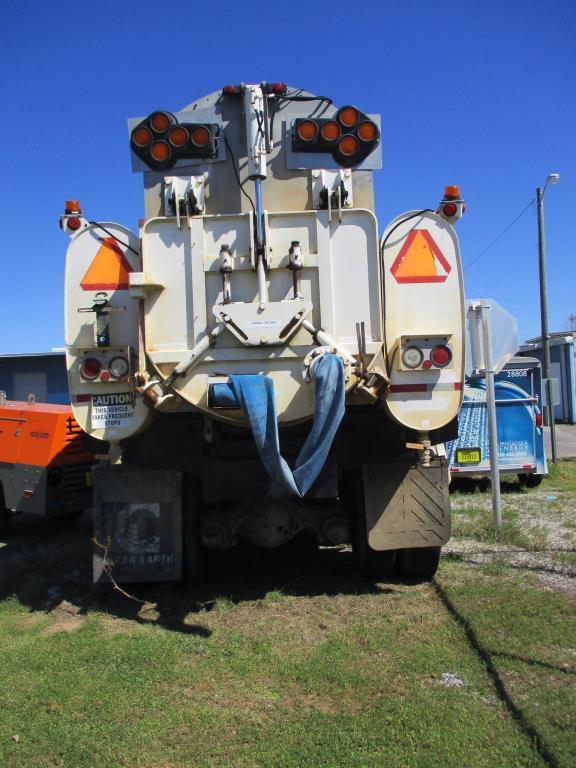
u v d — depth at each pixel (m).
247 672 3.85
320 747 3.04
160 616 4.84
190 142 4.80
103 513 5.11
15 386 26.28
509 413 10.35
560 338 28.44
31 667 3.99
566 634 4.17
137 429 4.67
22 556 6.95
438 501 5.03
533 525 7.50
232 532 5.06
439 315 4.56
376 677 3.70
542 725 3.13
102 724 3.32
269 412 4.02
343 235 4.48
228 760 2.99
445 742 3.04
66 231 4.76
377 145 4.87
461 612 4.57
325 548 6.65
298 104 5.01
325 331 4.43
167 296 4.46
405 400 4.57
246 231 4.46
